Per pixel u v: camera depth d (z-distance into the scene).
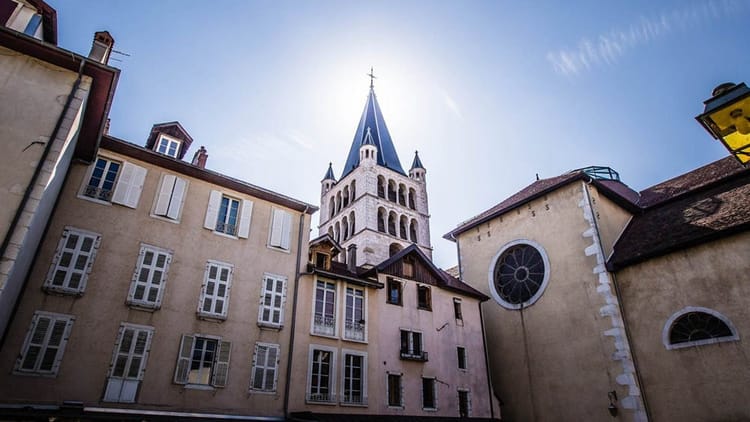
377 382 19.70
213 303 16.69
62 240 14.52
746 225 18.19
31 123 11.01
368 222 50.78
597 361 21.14
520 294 26.27
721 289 18.44
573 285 23.44
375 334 20.73
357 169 57.06
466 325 24.84
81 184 15.62
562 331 23.14
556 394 22.34
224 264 17.59
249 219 19.17
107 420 12.77
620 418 19.52
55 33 15.38
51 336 13.31
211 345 16.23
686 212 22.69
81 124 14.05
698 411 17.56
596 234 23.31
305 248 20.38
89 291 14.38
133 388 14.01
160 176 17.55
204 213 18.02
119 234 15.67
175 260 16.52
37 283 13.62
